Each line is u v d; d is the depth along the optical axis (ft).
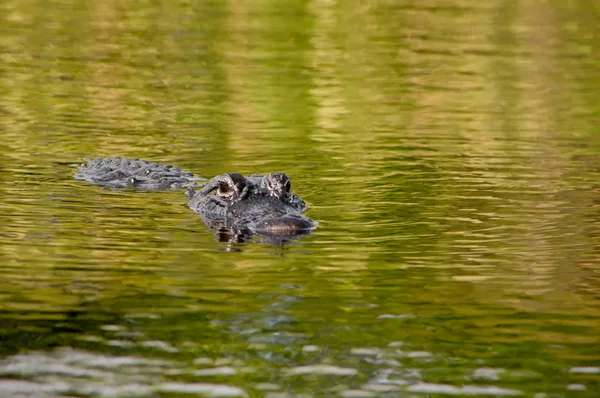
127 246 98.07
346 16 279.69
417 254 96.02
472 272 90.53
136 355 71.82
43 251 95.76
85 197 118.52
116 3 292.61
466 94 193.88
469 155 145.07
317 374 68.90
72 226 105.09
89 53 225.35
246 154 144.46
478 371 69.62
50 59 217.97
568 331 76.59
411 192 122.52
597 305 82.07
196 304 81.82
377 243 99.76
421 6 297.12
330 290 85.40
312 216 110.52
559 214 111.55
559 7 298.35
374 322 78.23
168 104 180.14
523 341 74.69
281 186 113.39
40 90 188.24
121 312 79.92
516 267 91.97
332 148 148.87
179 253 95.96
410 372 69.26
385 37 251.60
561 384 67.51
